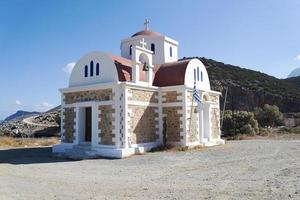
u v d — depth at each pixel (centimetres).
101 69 2723
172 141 2820
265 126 6006
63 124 2908
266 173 1487
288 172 1494
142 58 2866
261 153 2320
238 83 9356
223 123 5000
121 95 2514
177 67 3016
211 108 3325
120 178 1476
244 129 4803
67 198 1071
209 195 1071
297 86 11000
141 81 2777
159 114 2880
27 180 1437
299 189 1122
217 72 10050
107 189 1213
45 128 6738
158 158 2208
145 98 2736
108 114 2544
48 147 3412
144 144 2653
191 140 2836
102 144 2545
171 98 2847
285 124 6531
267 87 9475
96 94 2659
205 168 1720
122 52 3528
